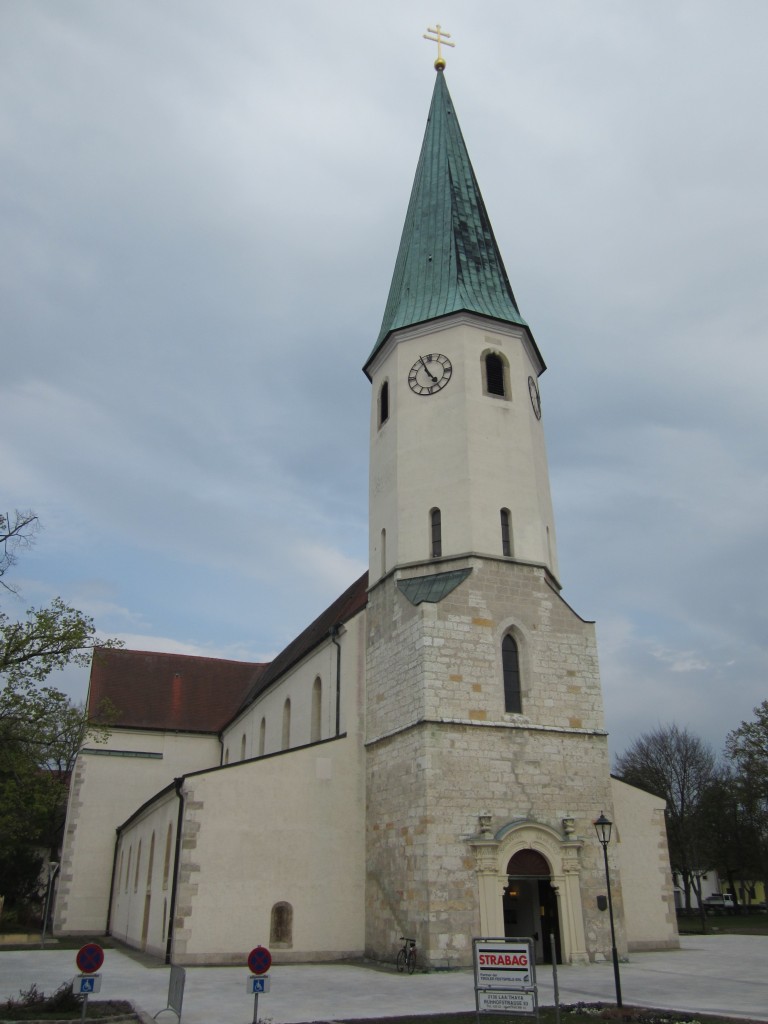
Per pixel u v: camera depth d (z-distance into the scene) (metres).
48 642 25.58
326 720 36.50
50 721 25.88
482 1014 17.58
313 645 39.22
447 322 35.72
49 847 61.78
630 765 75.50
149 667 59.97
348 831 32.22
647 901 34.59
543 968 26.77
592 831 29.52
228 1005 19.97
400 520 33.84
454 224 38.78
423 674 29.42
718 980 23.53
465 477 33.03
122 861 47.50
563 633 31.95
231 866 30.58
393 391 36.25
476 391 34.53
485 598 31.22
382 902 29.98
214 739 56.88
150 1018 17.06
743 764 58.97
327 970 27.45
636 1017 17.05
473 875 27.41
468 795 28.30
